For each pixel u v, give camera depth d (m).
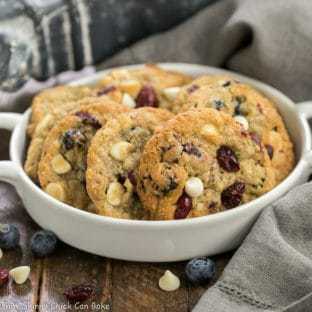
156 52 0.76
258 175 0.64
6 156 0.73
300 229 0.62
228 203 0.63
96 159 0.64
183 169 0.63
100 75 0.73
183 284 0.62
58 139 0.66
